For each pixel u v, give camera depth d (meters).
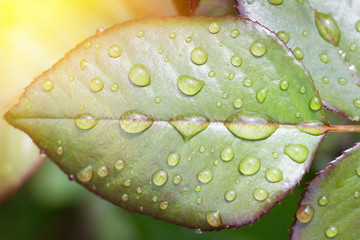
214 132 0.13
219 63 0.13
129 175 0.13
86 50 0.13
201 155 0.13
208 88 0.13
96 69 0.13
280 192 0.13
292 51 0.13
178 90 0.13
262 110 0.13
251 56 0.13
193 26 0.13
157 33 0.13
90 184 0.13
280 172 0.13
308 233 0.13
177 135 0.13
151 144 0.13
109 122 0.13
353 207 0.13
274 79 0.13
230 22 0.13
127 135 0.13
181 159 0.13
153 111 0.13
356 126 0.13
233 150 0.13
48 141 0.13
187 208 0.13
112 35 0.13
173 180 0.13
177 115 0.13
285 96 0.13
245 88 0.13
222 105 0.13
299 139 0.13
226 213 0.13
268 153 0.13
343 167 0.13
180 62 0.13
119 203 0.13
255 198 0.13
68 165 0.13
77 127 0.13
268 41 0.13
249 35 0.13
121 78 0.13
